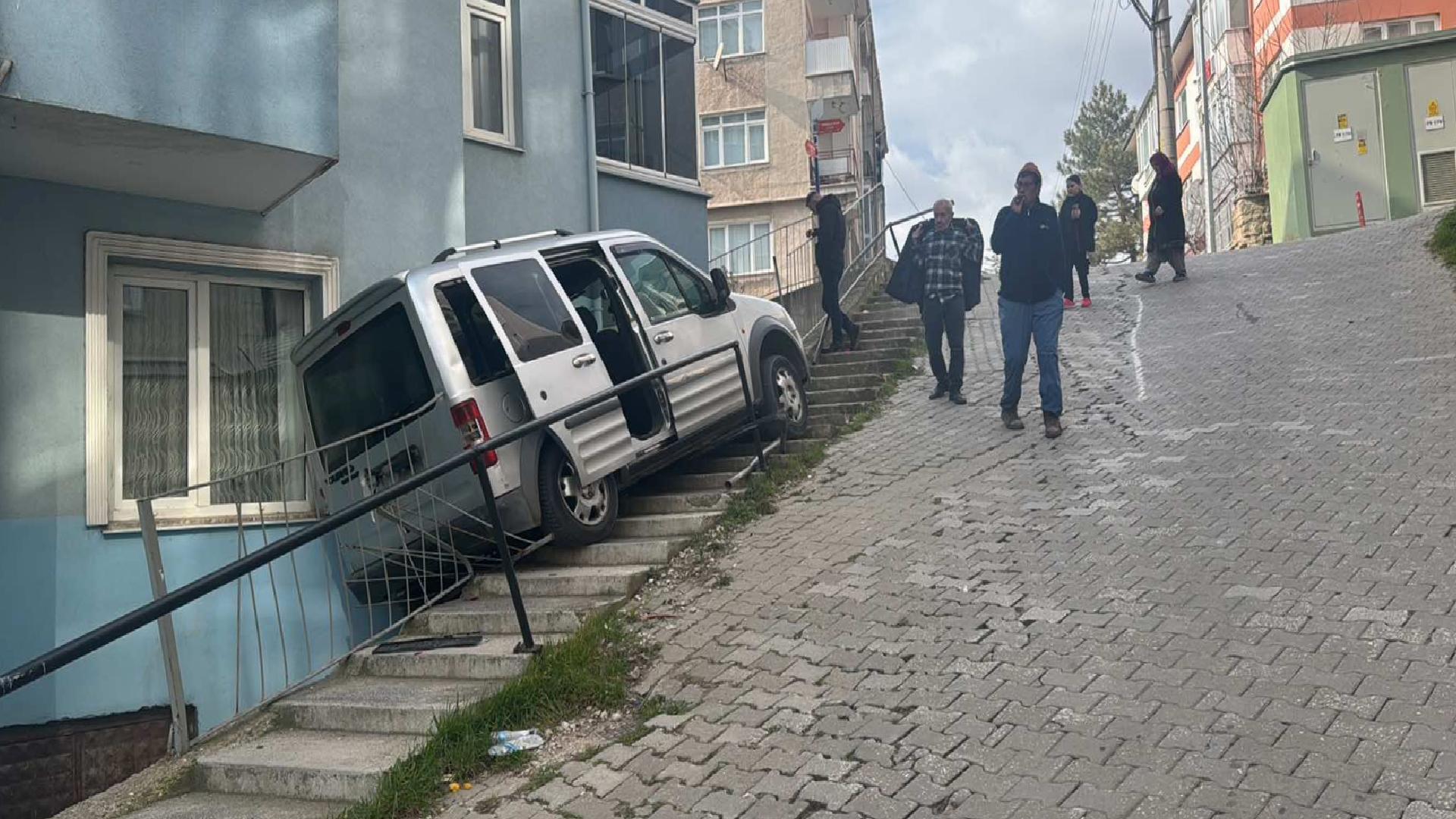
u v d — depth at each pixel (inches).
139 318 315.6
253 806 210.7
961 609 243.1
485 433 288.7
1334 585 229.6
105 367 296.8
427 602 293.0
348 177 357.7
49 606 281.9
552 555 314.7
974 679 209.9
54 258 292.4
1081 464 343.3
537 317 311.9
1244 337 489.4
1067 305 620.1
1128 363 476.7
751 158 1333.7
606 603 272.2
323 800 209.5
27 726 273.9
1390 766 164.1
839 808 173.2
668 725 208.4
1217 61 1366.9
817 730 199.2
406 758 206.1
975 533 290.8
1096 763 175.3
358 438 297.4
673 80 586.6
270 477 331.6
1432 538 246.8
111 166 288.2
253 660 306.2
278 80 287.0
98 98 255.3
